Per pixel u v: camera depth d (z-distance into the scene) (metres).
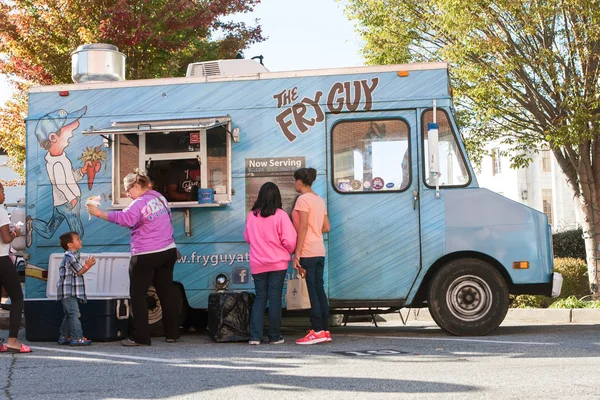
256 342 8.70
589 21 13.89
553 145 15.23
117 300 9.45
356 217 9.41
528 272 9.16
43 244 10.02
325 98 9.60
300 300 8.83
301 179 8.88
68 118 10.09
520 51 14.88
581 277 16.03
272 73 9.70
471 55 14.94
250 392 5.67
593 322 11.94
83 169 10.01
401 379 6.12
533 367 6.71
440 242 9.27
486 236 9.23
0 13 14.90
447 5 14.07
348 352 7.85
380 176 9.44
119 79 10.62
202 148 9.73
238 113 9.72
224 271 9.59
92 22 14.96
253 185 9.62
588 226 15.33
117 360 7.53
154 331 9.91
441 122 9.42
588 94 14.45
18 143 16.05
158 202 8.86
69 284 8.99
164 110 9.87
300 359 7.37
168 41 15.42
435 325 11.95
